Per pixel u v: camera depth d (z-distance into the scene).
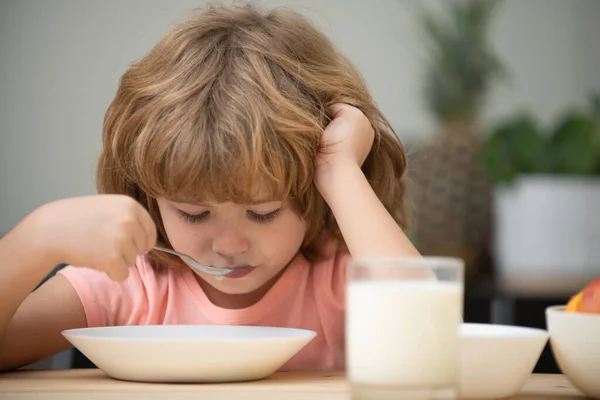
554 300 2.34
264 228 1.36
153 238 1.20
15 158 4.30
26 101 4.30
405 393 0.81
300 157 1.34
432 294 0.82
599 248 3.59
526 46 4.60
